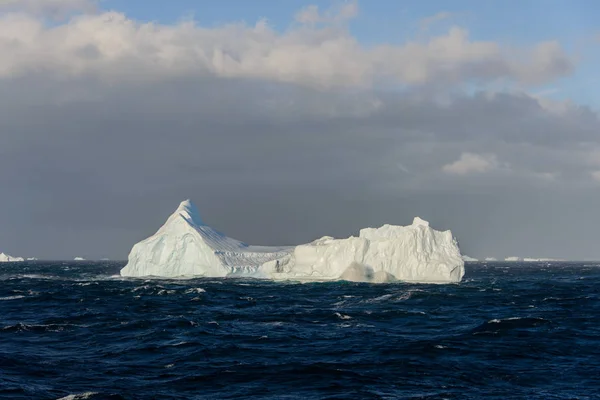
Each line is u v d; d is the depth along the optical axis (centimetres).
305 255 10069
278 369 3247
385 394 2780
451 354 3634
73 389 2858
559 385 2956
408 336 4312
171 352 3703
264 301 6756
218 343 3975
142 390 2848
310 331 4534
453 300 6856
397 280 8994
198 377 3083
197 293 7738
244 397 2739
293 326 4788
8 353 3644
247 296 7375
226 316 5372
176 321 4859
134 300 6981
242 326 4788
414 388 2892
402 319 5191
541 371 3231
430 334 4409
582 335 4303
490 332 4350
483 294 7644
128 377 3095
